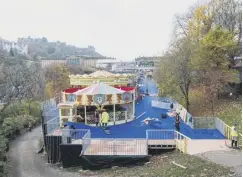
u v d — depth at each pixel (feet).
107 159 74.18
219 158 65.46
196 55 124.06
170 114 121.49
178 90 139.23
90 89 106.83
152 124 104.47
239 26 144.25
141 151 75.61
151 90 235.20
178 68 124.06
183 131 94.22
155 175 62.18
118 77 126.62
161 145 79.82
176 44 140.26
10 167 81.97
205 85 128.47
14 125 127.24
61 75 234.99
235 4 148.56
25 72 197.88
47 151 84.12
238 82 128.06
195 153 71.56
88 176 69.67
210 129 96.58
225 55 129.29
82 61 499.51
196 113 126.11
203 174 57.52
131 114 114.21
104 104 104.88
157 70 160.97
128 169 71.36
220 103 126.93
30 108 168.14
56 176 72.33
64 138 79.66
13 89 177.06
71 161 77.97
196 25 163.84
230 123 101.09
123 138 84.89
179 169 62.28
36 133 131.44
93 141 79.00
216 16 155.12
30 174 75.31
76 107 108.78
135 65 429.79
